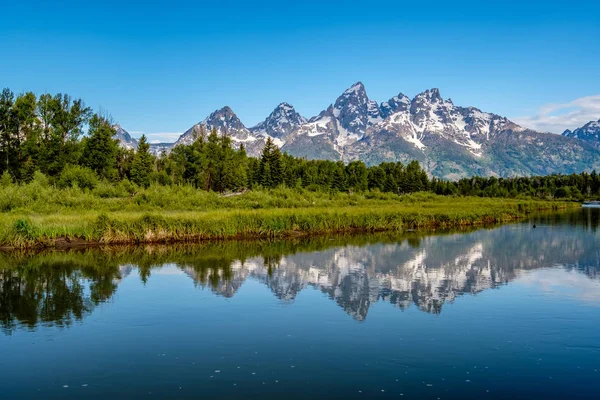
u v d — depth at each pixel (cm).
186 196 5903
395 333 1568
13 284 2289
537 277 2448
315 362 1326
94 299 2012
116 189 6150
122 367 1299
